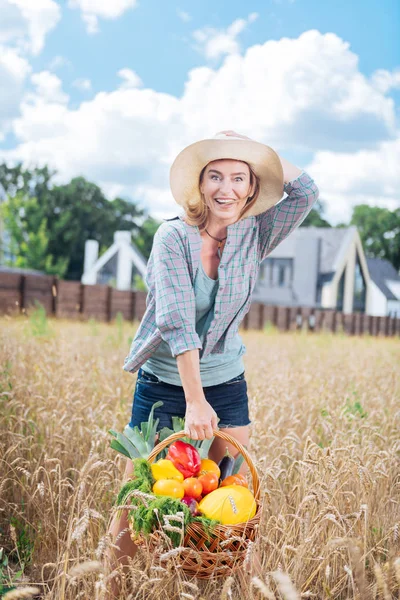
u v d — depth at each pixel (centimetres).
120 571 268
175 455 297
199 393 297
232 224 319
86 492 361
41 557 338
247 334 1752
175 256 311
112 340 934
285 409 526
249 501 279
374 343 1778
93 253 5978
